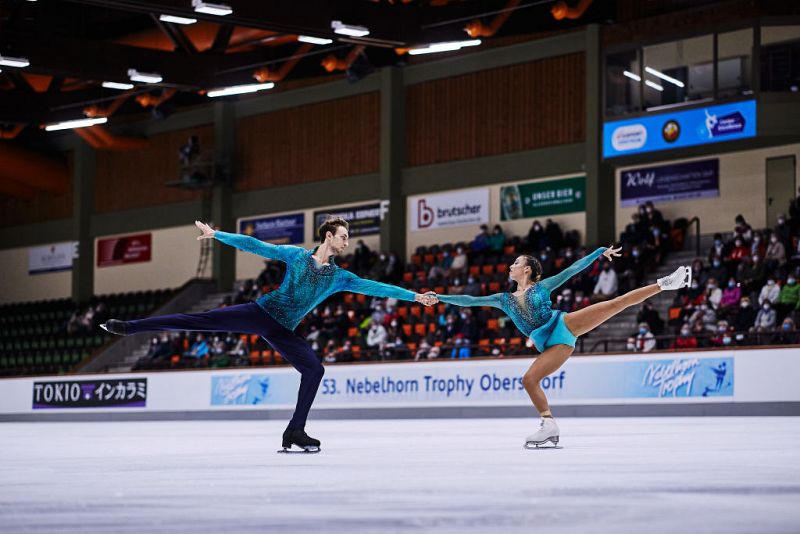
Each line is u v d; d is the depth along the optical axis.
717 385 22.11
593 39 33.16
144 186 44.94
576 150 33.78
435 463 7.53
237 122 42.69
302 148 40.78
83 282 46.22
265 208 41.59
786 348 21.39
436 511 4.34
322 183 40.00
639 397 23.17
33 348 42.47
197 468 7.34
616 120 32.09
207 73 29.89
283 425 22.47
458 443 11.22
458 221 37.03
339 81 39.75
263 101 41.88
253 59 30.72
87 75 28.03
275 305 9.31
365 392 27.08
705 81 30.22
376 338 30.56
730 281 26.12
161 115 35.06
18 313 46.12
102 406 32.09
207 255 42.84
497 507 4.46
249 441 13.33
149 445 12.16
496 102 36.03
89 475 6.70
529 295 9.83
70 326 41.38
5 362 41.97
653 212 30.52
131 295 43.06
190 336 36.06
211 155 42.16
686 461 7.44
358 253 36.34
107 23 36.81
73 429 21.73
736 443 10.23
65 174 46.84
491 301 9.95
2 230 49.41
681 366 22.64
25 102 33.53
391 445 10.82
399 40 24.92
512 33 27.64
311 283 9.30
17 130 40.91
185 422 28.33
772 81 29.11
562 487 5.37
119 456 9.34
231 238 9.18
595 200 33.12
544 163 34.56
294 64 31.78
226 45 30.02
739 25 29.50
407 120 38.22
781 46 29.00
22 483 6.04
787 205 30.84
